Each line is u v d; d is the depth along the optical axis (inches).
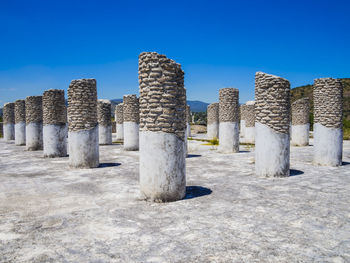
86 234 185.9
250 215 218.1
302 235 180.2
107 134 846.5
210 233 184.2
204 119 2738.7
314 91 452.1
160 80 251.1
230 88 618.8
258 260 148.4
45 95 559.8
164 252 158.9
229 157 551.8
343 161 486.0
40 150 700.0
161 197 254.1
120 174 387.9
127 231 189.6
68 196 280.7
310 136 1091.9
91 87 436.8
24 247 167.8
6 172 414.3
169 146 253.0
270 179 348.5
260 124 365.7
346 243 168.4
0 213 231.1
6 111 1014.4
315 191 288.2
